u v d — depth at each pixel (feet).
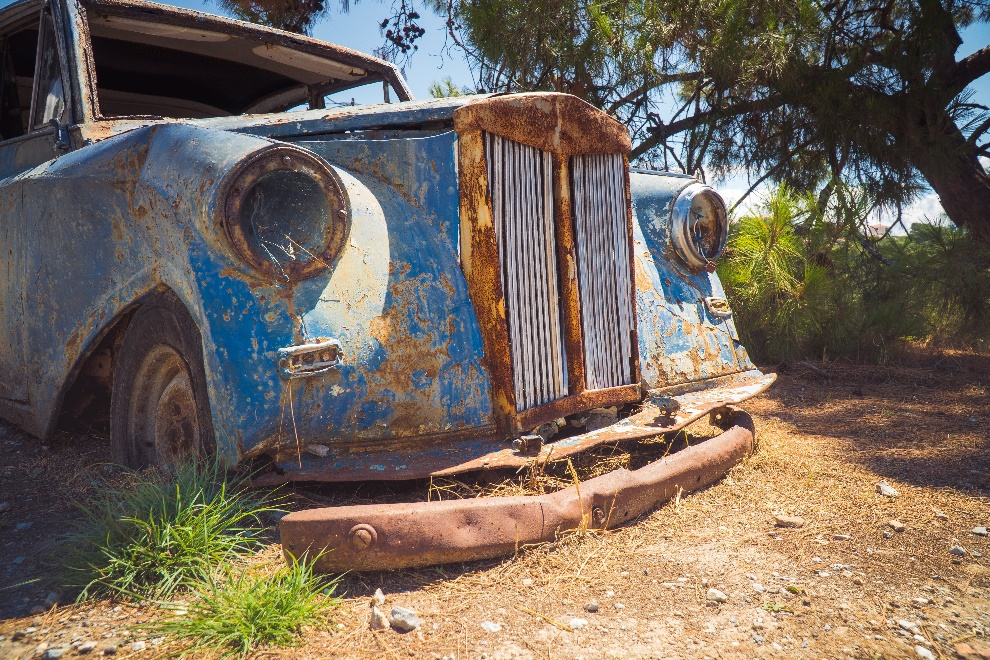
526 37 22.81
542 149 8.96
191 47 12.76
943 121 22.91
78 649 5.44
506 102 8.54
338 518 6.38
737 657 5.56
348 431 7.49
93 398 10.26
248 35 12.53
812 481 9.66
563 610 6.19
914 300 22.50
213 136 7.49
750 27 22.81
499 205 8.45
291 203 7.49
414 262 8.15
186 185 7.27
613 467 9.23
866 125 22.66
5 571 6.76
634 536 7.70
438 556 6.57
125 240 8.34
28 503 8.38
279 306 7.22
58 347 9.33
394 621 5.84
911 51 22.30
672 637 5.82
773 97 23.39
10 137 12.54
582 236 9.39
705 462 9.08
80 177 8.73
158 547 6.48
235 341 7.03
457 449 7.94
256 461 7.48
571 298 9.18
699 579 6.82
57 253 9.28
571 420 9.80
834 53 23.49
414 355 7.81
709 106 25.68
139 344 8.45
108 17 11.18
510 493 7.85
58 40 10.45
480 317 8.36
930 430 12.76
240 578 6.18
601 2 23.16
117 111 14.32
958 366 20.58
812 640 5.83
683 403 9.87
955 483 9.68
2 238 10.69
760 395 16.52
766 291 19.61
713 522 8.21
